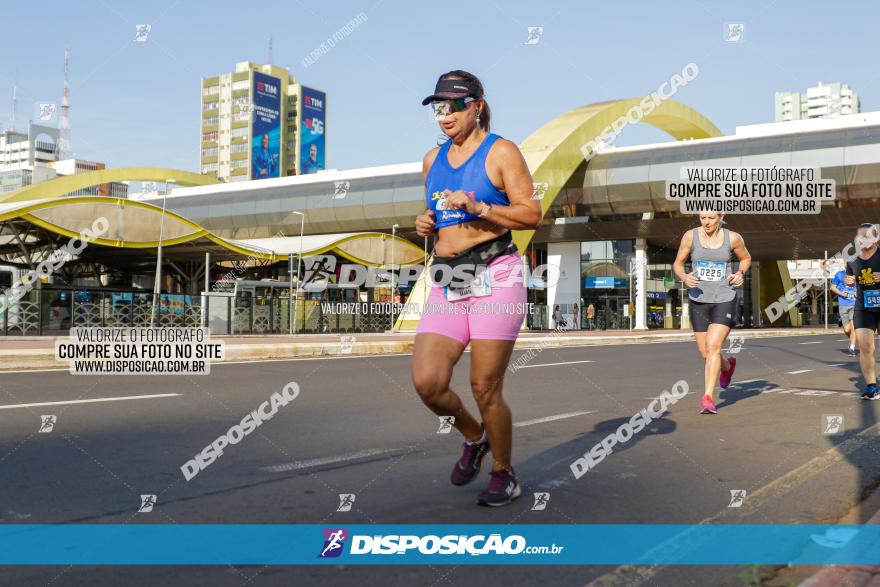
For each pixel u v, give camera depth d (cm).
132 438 517
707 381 679
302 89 17838
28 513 329
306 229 5612
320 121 18275
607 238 5175
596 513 342
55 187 6022
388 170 5469
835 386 928
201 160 17250
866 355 786
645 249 5169
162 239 3528
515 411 692
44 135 15975
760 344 2253
